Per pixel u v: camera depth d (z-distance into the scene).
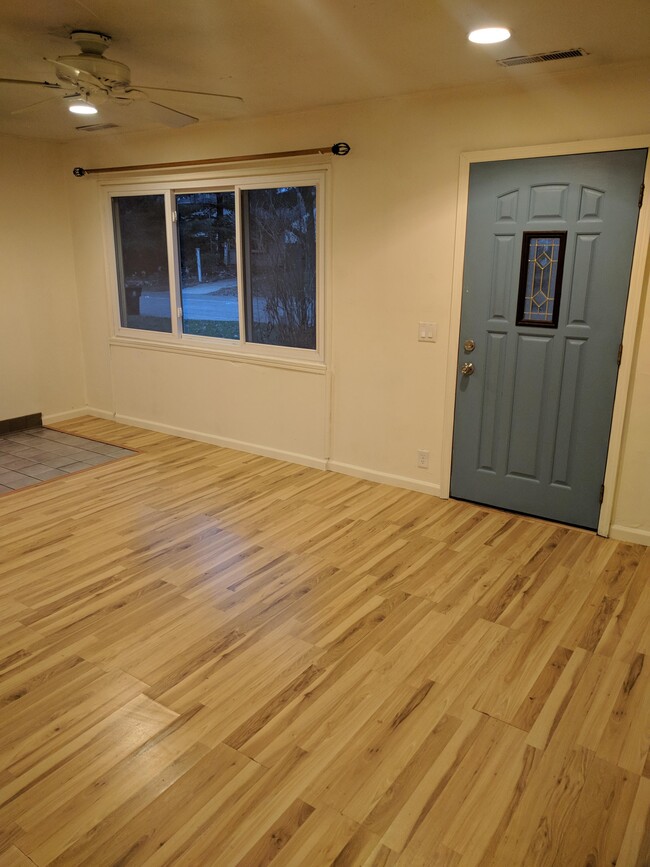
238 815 1.73
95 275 5.45
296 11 2.37
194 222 4.79
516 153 3.30
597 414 3.36
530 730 2.05
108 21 2.49
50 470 4.46
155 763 1.91
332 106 3.83
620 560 3.19
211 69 3.11
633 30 2.52
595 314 3.27
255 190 4.40
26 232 5.20
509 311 3.51
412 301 3.84
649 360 3.17
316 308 4.29
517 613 2.72
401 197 3.73
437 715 2.12
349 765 1.91
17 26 2.56
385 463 4.20
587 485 3.47
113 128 4.62
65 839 1.65
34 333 5.39
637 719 2.10
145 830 1.68
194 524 3.60
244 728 2.05
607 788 1.83
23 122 4.43
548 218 3.29
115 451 4.88
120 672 2.32
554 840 1.67
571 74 3.09
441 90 3.45
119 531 3.50
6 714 2.10
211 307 4.89
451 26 2.50
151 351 5.26
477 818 1.73
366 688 2.25
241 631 2.58
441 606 2.77
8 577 3.00
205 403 5.04
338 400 4.30
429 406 3.92
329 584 2.95
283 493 4.06
